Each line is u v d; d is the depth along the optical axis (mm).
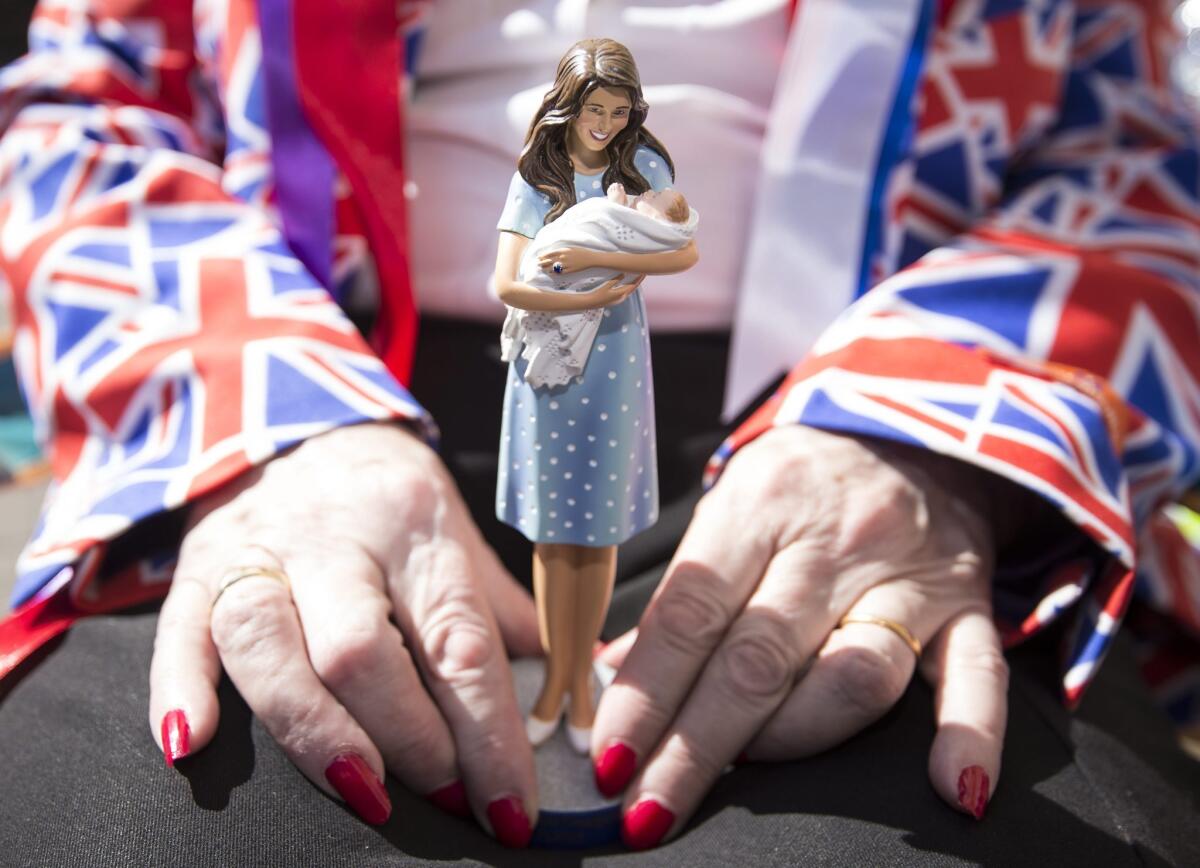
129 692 515
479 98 716
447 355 729
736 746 498
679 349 751
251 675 479
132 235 706
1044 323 675
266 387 608
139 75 833
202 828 442
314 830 452
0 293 1243
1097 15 897
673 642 511
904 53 716
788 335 733
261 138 721
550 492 472
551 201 429
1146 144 877
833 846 458
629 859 487
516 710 507
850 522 552
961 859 450
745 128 731
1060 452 564
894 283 695
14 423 1120
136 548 618
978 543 586
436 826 485
